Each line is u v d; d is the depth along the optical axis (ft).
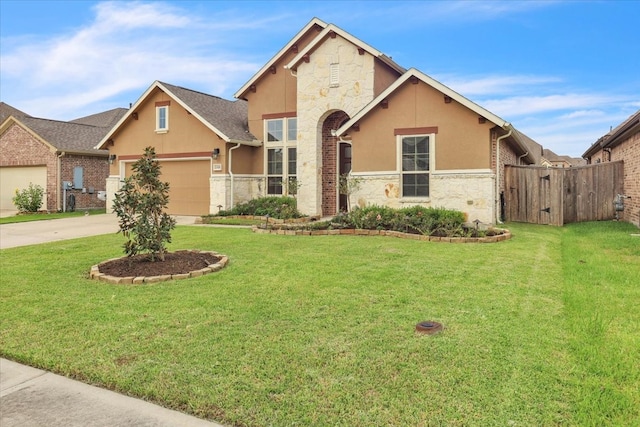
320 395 10.16
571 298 16.78
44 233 40.22
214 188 54.39
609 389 10.16
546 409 9.44
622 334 13.29
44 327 14.73
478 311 15.48
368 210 37.93
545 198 45.16
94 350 12.87
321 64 51.29
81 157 73.46
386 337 13.29
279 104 56.24
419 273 21.13
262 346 12.83
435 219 34.86
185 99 56.65
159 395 10.38
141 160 23.41
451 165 40.98
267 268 22.66
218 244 30.71
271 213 49.57
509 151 50.78
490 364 11.43
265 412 9.58
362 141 44.52
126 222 23.32
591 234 35.04
